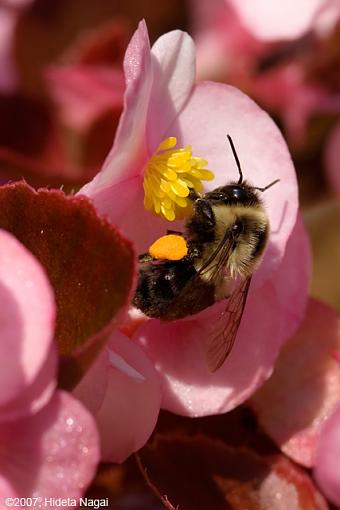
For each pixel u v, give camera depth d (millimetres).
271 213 175
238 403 173
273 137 175
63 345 158
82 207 157
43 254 159
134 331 173
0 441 155
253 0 206
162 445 177
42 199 158
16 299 151
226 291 174
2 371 151
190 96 174
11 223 160
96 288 157
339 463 173
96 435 154
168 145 171
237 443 179
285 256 176
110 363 164
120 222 171
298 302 176
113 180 167
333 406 180
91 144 205
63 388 156
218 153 176
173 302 173
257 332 175
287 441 178
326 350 182
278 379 181
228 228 175
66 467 154
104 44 209
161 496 169
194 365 174
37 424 154
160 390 169
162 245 170
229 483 176
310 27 208
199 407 173
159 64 171
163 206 170
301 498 177
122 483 179
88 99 207
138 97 163
